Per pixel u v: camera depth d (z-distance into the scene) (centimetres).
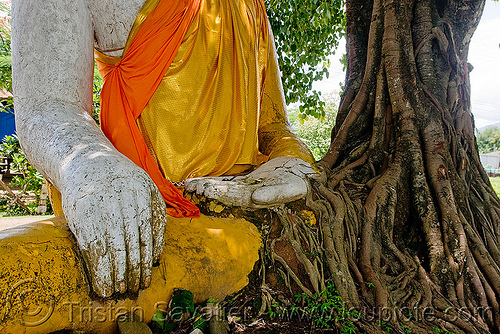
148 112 403
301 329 323
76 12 377
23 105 353
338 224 400
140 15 400
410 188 468
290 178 407
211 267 327
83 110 361
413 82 512
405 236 460
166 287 303
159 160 408
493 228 492
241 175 447
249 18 459
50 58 356
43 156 317
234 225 373
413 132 489
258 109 468
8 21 1309
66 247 273
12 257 250
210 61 423
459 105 545
